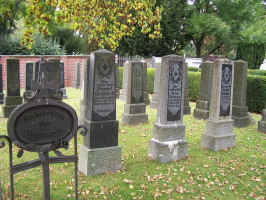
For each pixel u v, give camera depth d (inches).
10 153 125.3
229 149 270.4
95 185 181.5
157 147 228.4
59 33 1031.0
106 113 198.8
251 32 912.9
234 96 374.9
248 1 1095.6
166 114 227.3
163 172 207.5
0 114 395.2
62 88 574.9
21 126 121.4
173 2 1082.7
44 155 131.1
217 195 176.1
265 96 445.1
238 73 365.7
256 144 288.8
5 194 163.9
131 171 207.2
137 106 373.4
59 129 132.4
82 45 1040.8
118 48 1088.8
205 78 409.1
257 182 196.2
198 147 275.1
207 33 1112.2
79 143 272.8
